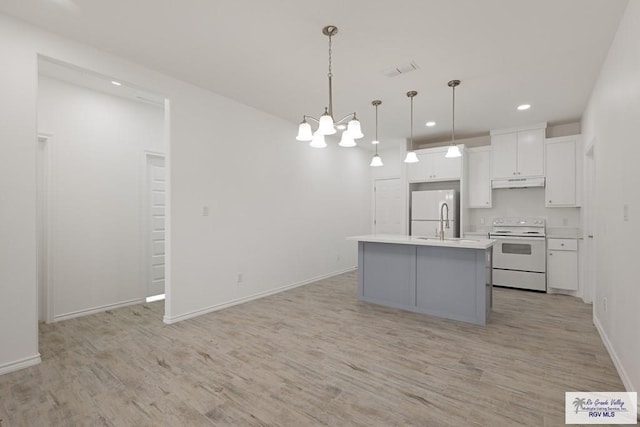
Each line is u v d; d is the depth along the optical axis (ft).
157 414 5.96
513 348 8.80
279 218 15.39
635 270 6.29
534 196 16.76
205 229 12.00
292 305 13.05
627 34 6.95
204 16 7.51
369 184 22.52
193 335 9.81
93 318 11.49
